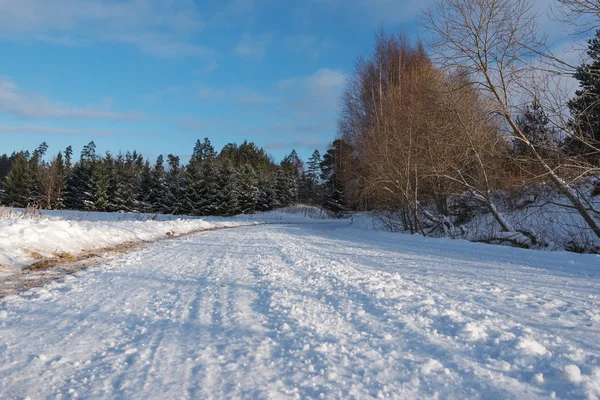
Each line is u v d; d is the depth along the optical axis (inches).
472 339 144.3
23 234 372.8
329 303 201.9
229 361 128.4
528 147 583.2
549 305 194.4
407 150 824.3
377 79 1242.6
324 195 2416.3
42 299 219.1
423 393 105.7
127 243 552.7
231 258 398.3
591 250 546.9
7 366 126.5
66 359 132.2
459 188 811.4
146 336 155.5
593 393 103.3
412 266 341.7
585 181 593.3
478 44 591.5
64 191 2212.1
